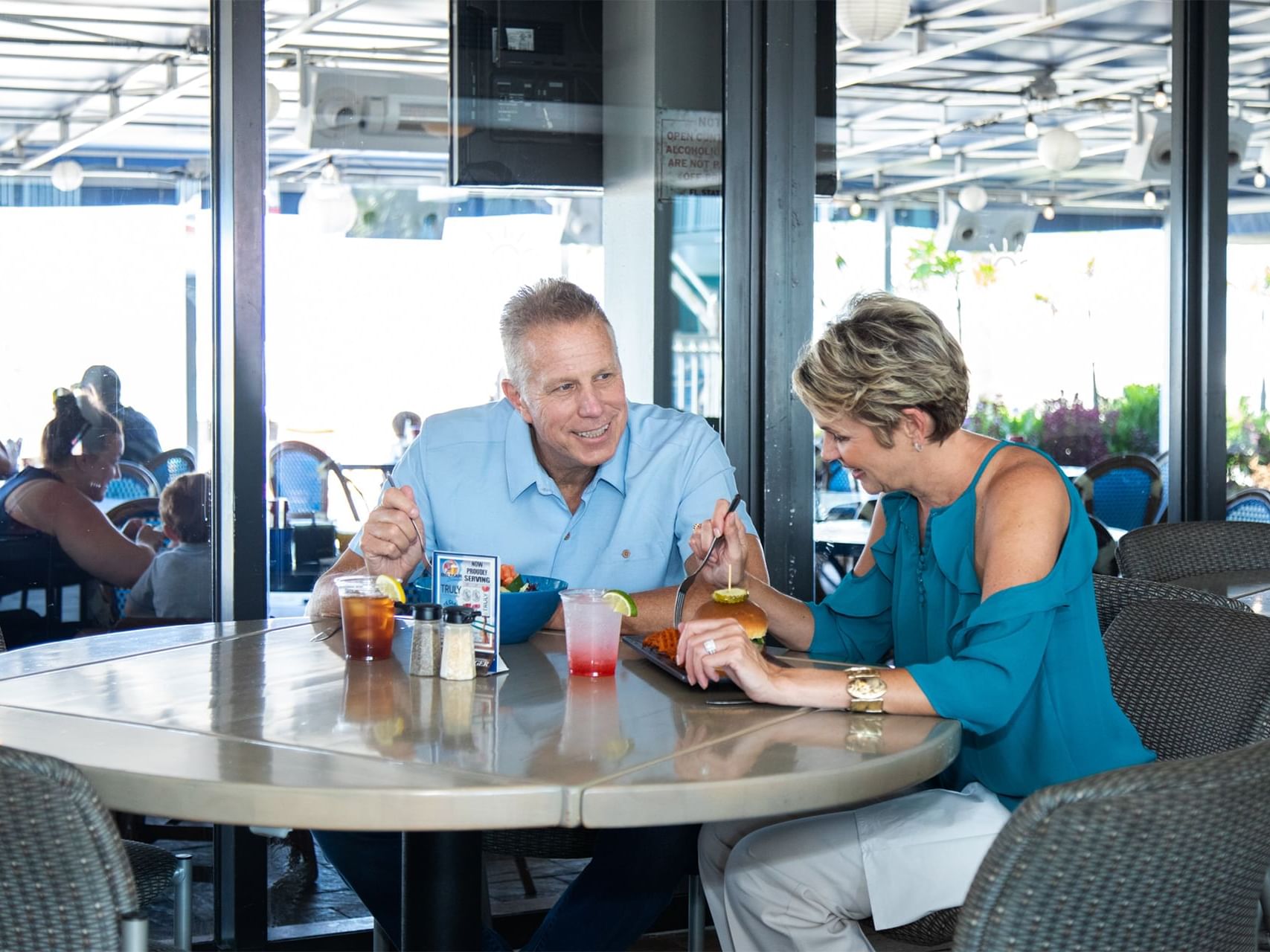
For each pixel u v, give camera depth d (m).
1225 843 1.00
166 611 2.64
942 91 3.01
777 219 2.83
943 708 1.40
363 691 1.46
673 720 1.34
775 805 1.11
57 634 2.60
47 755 1.06
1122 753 1.58
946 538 1.67
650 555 2.05
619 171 2.86
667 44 2.85
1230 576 2.51
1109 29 3.15
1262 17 3.32
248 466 2.56
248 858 2.52
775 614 1.86
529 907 2.67
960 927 1.01
